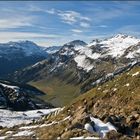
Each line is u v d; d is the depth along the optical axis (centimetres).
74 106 8600
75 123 4634
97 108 7619
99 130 4528
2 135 5928
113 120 5000
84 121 4691
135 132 4725
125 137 4312
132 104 6844
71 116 6425
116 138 4272
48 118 8312
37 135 4856
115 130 4569
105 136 4300
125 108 6550
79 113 5747
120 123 4838
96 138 4088
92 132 4397
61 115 7919
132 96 7331
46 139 4378
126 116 5491
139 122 5038
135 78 8400
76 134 4272
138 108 6138
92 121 4684
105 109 7250
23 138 4756
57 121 6769
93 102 8175
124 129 4766
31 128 6356
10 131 6378
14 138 4997
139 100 6906
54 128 5069
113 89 8412
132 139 4300
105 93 8338
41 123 7356
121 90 8031
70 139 4103
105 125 4716
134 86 7888
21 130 6250
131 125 4928
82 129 4475
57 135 4491
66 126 4897
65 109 8625
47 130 5091
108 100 7881
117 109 6856
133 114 5672
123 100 7362
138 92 7406
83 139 4044
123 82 8612
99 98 8212
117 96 7825
